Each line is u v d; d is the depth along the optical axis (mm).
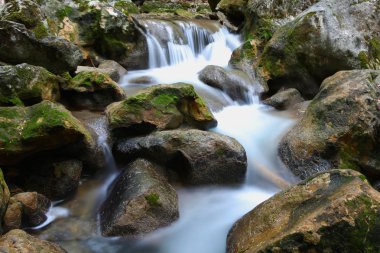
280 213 2006
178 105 3111
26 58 3340
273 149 3262
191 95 3150
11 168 2561
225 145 2791
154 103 2988
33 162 2623
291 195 2053
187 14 7000
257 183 2922
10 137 2416
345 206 1758
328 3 4281
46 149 2566
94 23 4508
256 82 4312
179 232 2373
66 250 2172
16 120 2516
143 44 4754
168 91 3086
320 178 2051
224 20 6117
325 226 1724
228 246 2180
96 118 3148
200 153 2746
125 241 2268
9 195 2219
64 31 4344
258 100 4211
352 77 3174
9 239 1920
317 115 3090
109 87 3367
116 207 2381
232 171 2828
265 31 4844
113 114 2945
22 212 2277
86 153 2713
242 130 3496
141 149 2812
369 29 4059
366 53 3895
